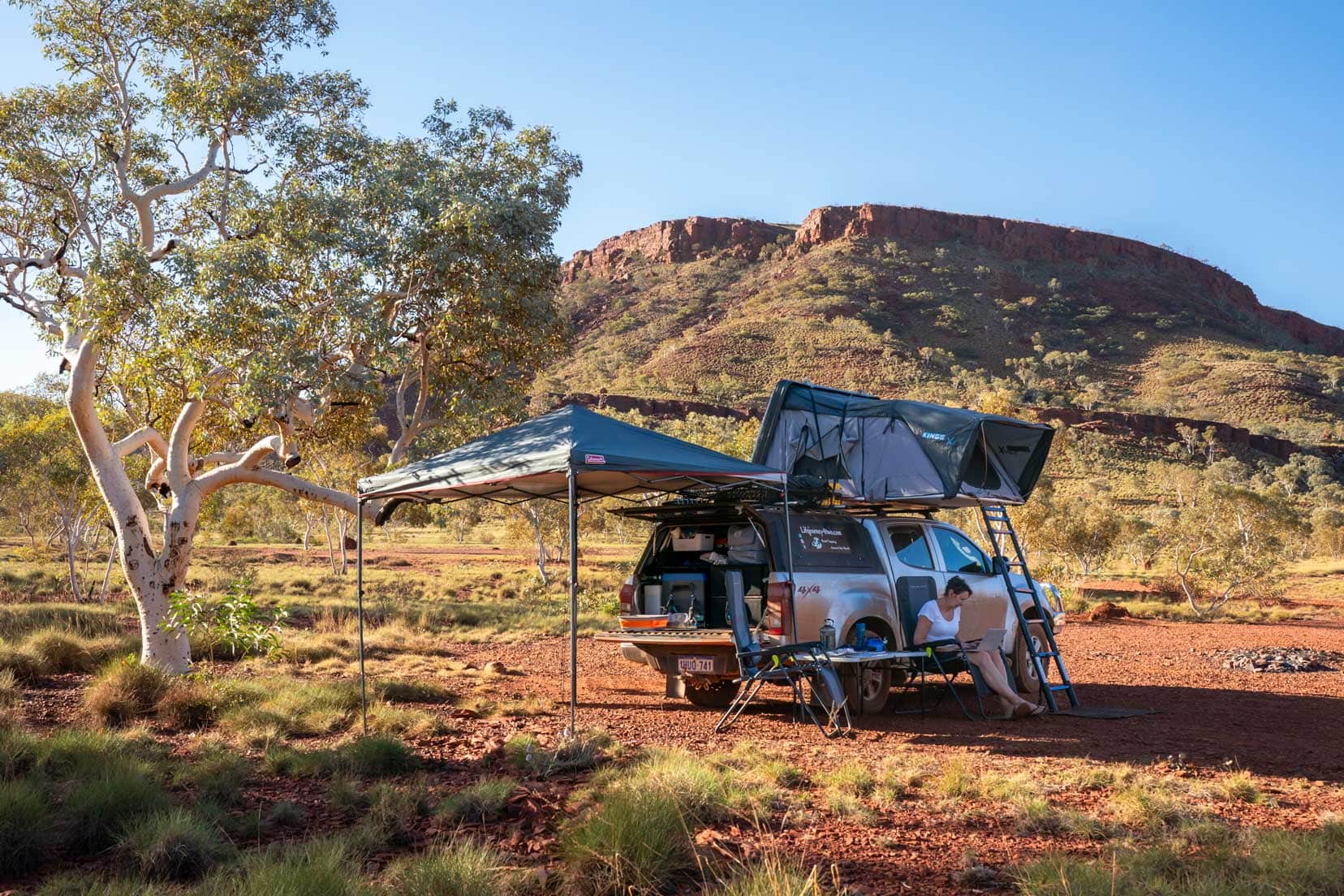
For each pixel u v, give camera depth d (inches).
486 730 325.4
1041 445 414.6
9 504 1389.0
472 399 510.6
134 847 184.5
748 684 328.8
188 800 221.5
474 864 165.8
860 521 378.6
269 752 272.8
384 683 402.6
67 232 501.4
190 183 478.0
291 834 203.9
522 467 291.3
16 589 983.0
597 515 1758.1
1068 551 1349.7
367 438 566.6
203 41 484.1
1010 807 221.3
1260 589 1107.3
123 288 383.9
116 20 472.4
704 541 370.9
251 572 1157.1
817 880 162.4
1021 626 389.7
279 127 495.5
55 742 253.9
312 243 422.0
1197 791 235.3
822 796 232.8
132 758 244.2
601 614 815.7
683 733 325.4
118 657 458.6
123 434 637.3
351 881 157.5
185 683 366.9
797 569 342.0
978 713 380.2
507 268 502.3
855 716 368.2
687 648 350.9
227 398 428.8
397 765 259.1
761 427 401.1
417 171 490.6
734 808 211.8
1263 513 1115.3
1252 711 384.8
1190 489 4274.1
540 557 1371.8
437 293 492.4
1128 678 489.1
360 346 446.3
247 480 452.1
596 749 275.9
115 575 1208.8
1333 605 1262.3
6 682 368.5
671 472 293.4
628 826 177.5
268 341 404.2
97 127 485.1
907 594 378.6
